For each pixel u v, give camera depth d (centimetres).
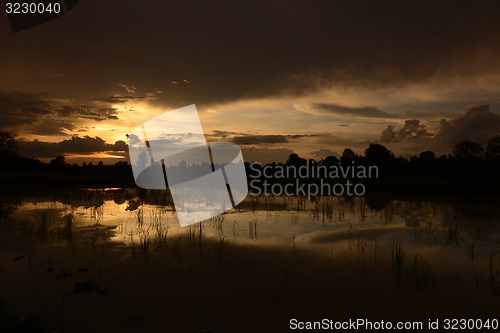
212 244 1269
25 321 639
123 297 799
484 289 850
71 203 2508
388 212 2073
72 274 947
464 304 772
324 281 904
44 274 946
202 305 762
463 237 1403
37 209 2183
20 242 1292
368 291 841
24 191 3500
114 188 3959
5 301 771
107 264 1035
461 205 2386
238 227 1597
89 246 1235
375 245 1245
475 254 1155
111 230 1511
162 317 707
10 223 1667
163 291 836
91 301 776
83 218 1830
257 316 716
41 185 4412
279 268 1004
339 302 782
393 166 5231
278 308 751
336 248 1225
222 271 977
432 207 2291
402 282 896
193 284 881
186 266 1018
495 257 1118
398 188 3400
